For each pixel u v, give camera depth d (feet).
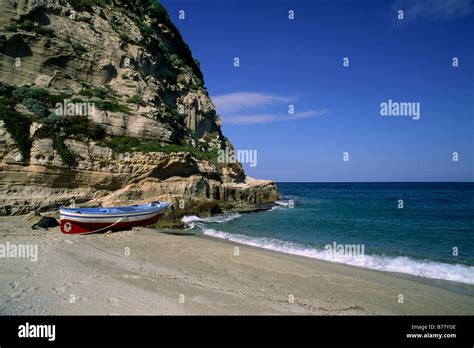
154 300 29.17
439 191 323.57
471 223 94.68
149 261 42.98
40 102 79.77
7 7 87.35
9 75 83.71
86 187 79.05
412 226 88.43
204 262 43.88
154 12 153.69
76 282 32.42
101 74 103.40
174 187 94.73
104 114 88.74
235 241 65.00
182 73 155.84
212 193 111.65
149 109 103.30
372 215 113.70
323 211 125.90
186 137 128.88
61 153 74.28
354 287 36.04
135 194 85.35
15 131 69.31
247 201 136.15
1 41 81.97
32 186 70.59
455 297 34.12
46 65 90.53
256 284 35.65
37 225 59.47
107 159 82.69
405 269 45.42
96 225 61.21
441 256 54.24
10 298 27.68
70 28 100.63
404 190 353.51
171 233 70.49
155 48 134.41
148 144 94.43
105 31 111.55
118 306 27.50
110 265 39.63
